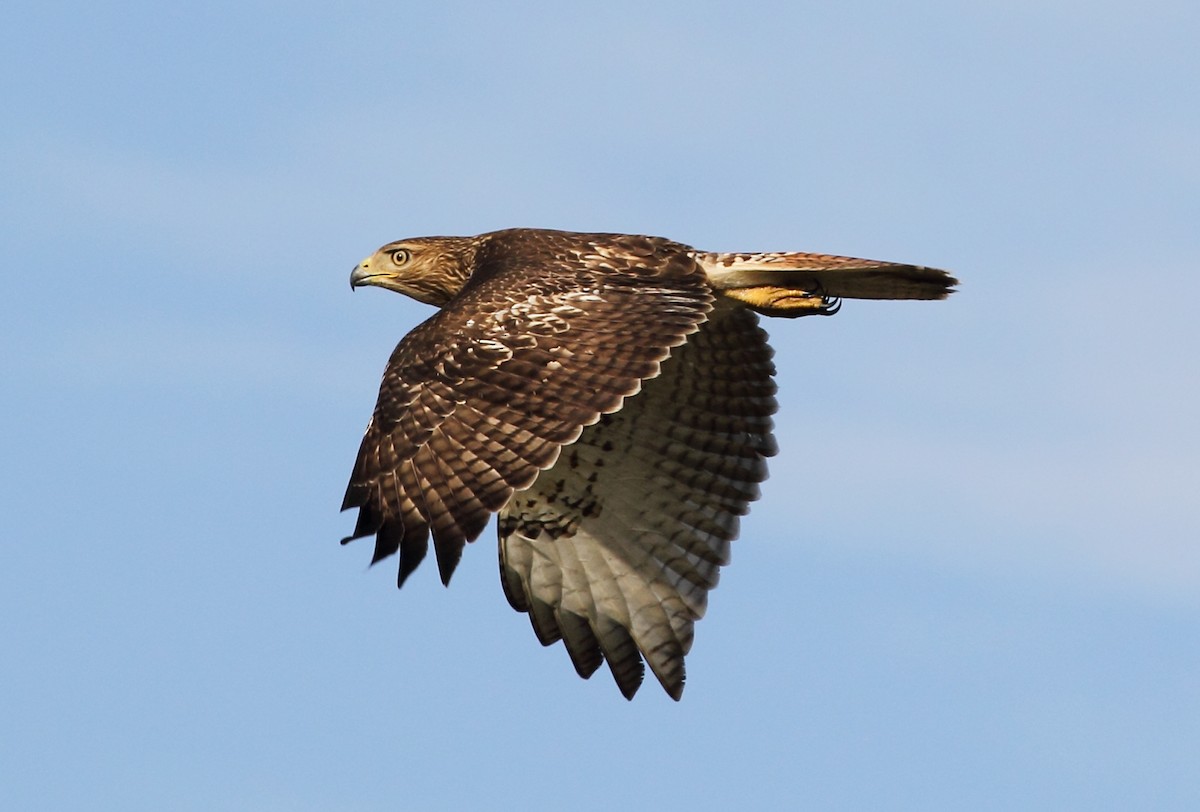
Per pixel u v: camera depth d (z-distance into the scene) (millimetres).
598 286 13750
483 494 12273
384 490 12469
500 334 13023
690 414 15195
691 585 15031
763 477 15062
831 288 14680
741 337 15086
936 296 14586
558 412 12555
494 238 15578
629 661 15031
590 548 15203
